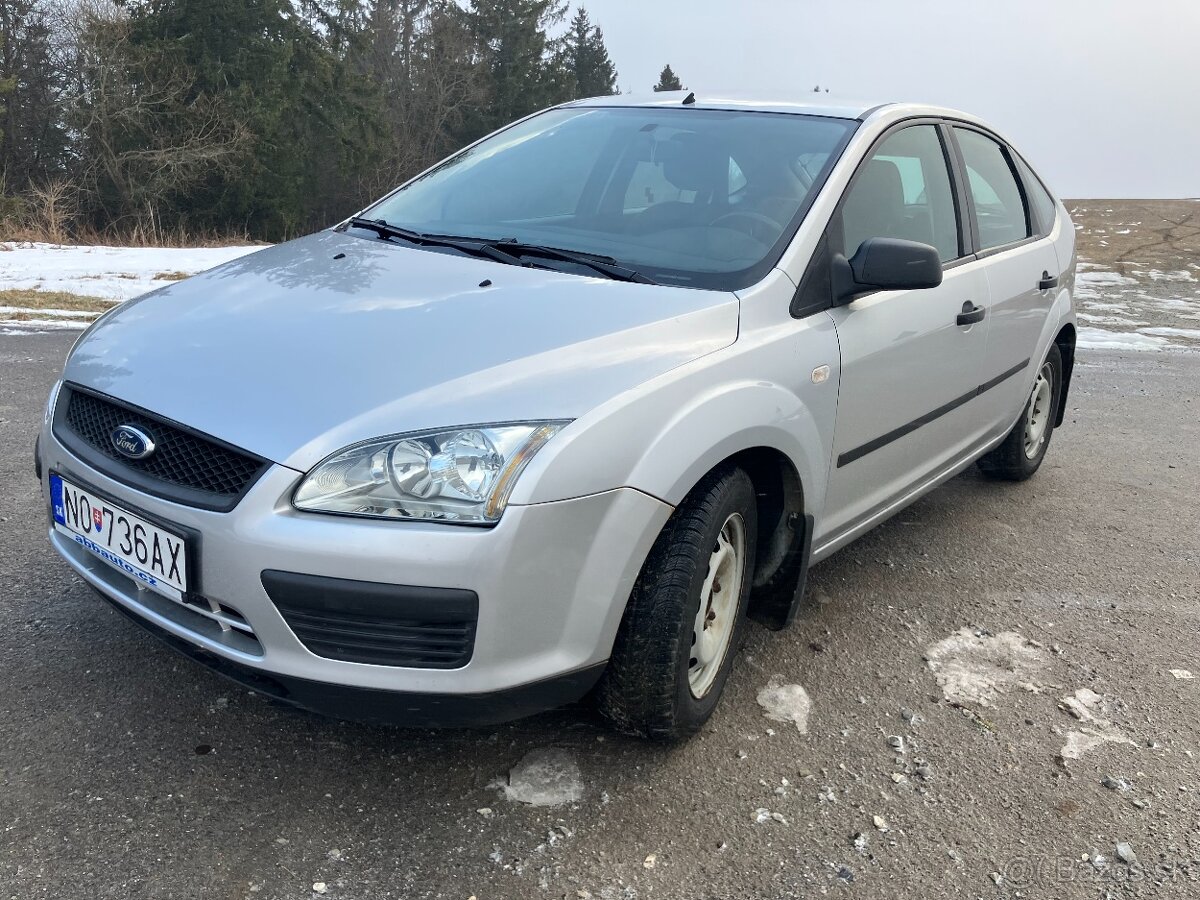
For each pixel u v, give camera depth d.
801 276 2.79
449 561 2.00
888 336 3.07
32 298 9.24
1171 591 3.82
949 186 3.75
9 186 31.25
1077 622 3.50
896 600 3.59
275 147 33.28
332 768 2.43
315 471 2.04
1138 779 2.59
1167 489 5.14
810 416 2.73
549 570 2.09
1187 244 20.72
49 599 3.15
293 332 2.39
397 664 2.06
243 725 2.57
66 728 2.50
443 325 2.38
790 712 2.80
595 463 2.13
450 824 2.25
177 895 1.99
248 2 32.50
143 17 30.77
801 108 3.44
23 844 2.09
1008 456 4.76
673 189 3.14
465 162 3.73
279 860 2.11
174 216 31.20
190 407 2.19
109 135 29.72
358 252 3.01
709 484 2.43
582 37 65.00
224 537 2.07
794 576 2.88
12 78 27.92
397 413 2.07
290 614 2.05
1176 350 10.38
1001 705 2.91
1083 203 28.44
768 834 2.29
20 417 5.13
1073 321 4.87
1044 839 2.33
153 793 2.29
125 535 2.26
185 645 2.25
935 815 2.39
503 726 2.64
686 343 2.44
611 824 2.28
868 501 3.28
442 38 44.38
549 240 3.04
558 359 2.25
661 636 2.33
